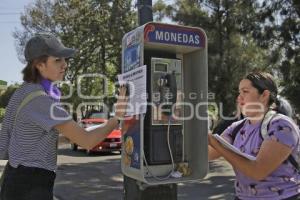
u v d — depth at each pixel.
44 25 30.66
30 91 2.97
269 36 17.52
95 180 12.09
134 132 3.61
